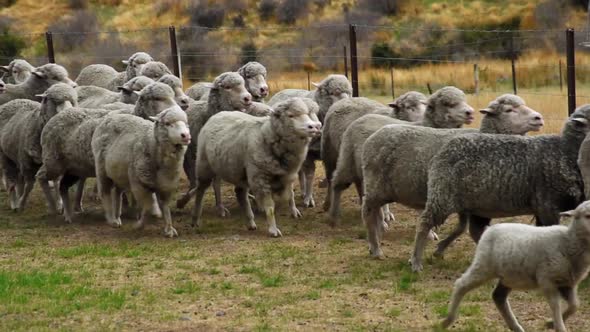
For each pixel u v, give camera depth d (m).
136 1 55.41
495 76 38.62
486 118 14.95
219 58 46.12
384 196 13.90
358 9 53.53
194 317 11.64
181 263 14.34
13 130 18.62
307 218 17.44
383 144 13.75
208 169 16.78
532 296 12.24
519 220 16.52
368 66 45.31
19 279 13.41
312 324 11.24
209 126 16.88
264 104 19.08
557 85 36.88
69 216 17.61
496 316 11.48
